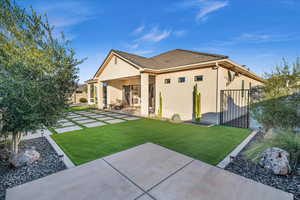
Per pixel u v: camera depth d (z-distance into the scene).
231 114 9.44
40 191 2.23
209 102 8.09
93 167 2.98
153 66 10.71
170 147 4.34
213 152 3.94
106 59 13.41
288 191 2.28
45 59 3.15
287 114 4.32
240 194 2.14
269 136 4.09
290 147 3.17
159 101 10.83
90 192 2.20
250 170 2.93
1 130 3.18
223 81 8.34
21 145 4.49
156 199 2.05
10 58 2.84
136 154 3.66
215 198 2.06
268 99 4.70
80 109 14.62
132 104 16.09
